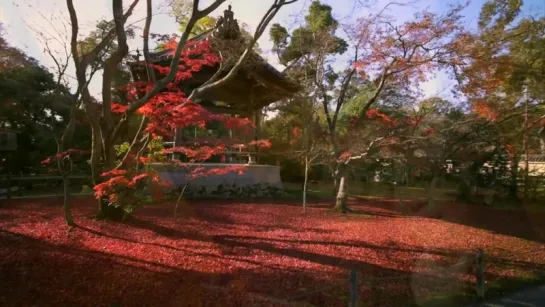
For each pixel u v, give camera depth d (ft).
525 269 26.73
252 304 17.87
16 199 42.01
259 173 56.34
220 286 19.74
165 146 48.83
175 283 19.66
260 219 36.60
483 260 21.76
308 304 18.53
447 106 50.72
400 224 38.29
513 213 52.65
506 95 48.52
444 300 20.80
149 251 24.27
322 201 53.62
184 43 25.21
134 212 35.19
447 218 45.60
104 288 18.62
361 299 19.62
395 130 42.63
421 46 35.65
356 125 43.06
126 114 27.27
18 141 61.57
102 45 28.12
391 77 39.75
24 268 20.26
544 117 49.55
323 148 45.52
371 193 72.08
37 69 54.75
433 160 57.16
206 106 55.52
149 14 27.89
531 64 43.34
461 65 35.88
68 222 28.45
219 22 38.29
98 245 24.86
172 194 45.62
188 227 31.22
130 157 29.55
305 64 46.06
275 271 22.20
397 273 23.50
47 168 59.11
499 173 67.15
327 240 29.45
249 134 44.04
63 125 58.44
